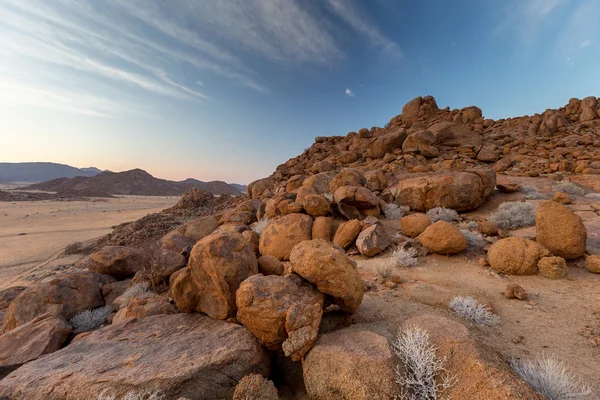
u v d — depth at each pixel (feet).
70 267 80.64
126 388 11.04
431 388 9.78
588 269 21.03
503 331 14.78
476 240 28.55
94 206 386.11
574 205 39.19
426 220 32.86
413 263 25.99
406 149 84.99
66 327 20.04
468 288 20.30
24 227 182.60
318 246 15.80
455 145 87.10
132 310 20.07
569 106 102.78
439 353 10.64
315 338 12.21
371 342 11.58
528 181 56.44
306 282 15.29
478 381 9.25
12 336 18.83
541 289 19.25
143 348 13.69
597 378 10.98
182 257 29.63
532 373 10.52
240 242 17.31
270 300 13.24
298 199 46.01
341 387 10.14
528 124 102.32
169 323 16.16
